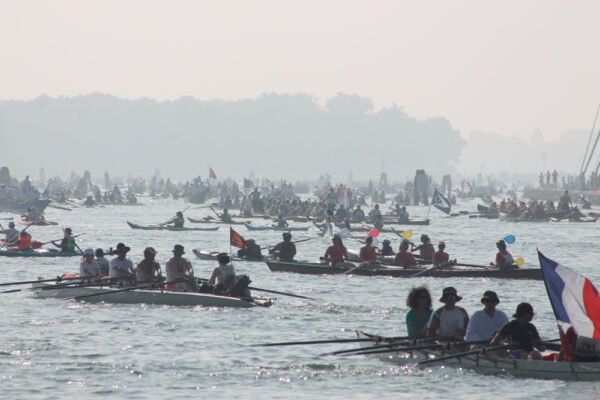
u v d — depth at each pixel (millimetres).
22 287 109625
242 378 61094
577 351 60781
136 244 192000
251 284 114188
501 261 122688
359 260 134500
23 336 74500
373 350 66750
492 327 63656
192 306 91688
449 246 197875
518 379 60500
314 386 59062
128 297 94000
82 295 94938
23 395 55500
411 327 66562
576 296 61094
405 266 126375
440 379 60719
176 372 62469
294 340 74875
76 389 57312
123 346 70875
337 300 99375
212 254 151375
